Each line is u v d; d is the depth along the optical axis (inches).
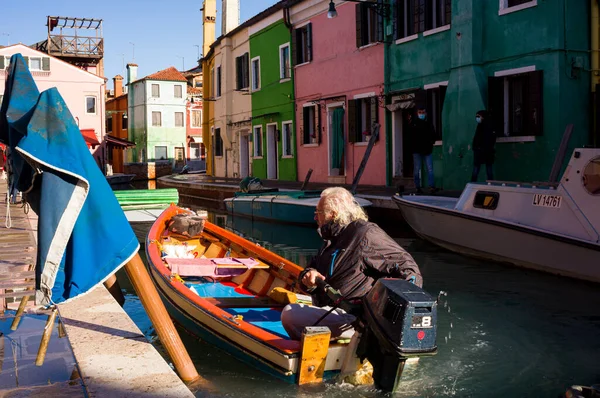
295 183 844.0
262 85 1002.1
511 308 267.9
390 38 683.4
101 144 1513.3
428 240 424.5
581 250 308.2
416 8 638.5
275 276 266.1
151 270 262.7
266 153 1002.7
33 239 385.7
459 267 358.0
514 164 528.4
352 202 183.8
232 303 231.9
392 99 679.7
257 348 177.8
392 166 692.7
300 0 846.5
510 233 345.1
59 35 1643.7
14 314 219.6
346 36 765.9
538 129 501.0
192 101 2070.6
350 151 771.4
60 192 148.3
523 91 524.7
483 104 543.2
